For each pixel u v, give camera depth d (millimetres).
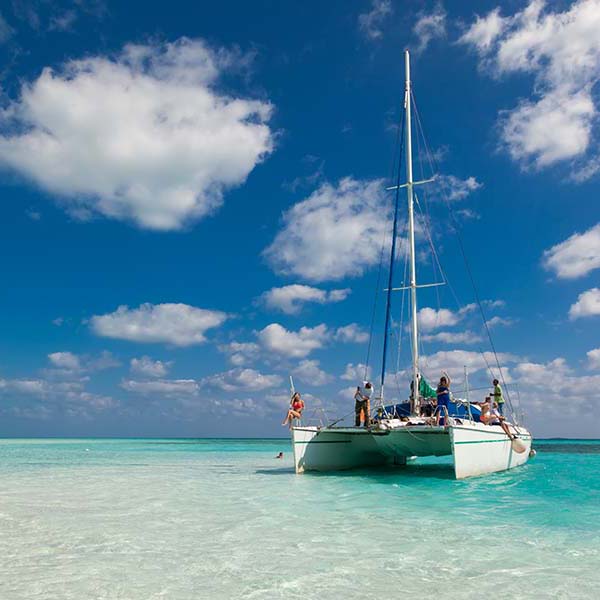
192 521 6680
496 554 5047
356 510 7500
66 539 5664
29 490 9812
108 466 16047
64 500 8500
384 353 13781
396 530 6125
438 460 18125
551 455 23719
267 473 13180
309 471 12258
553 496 8961
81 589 3998
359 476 11961
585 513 7305
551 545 5410
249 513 7250
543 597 3873
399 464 14648
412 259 13852
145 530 6129
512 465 13023
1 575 4352
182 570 4504
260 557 4922
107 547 5301
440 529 6188
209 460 19547
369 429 11453
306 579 4262
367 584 4148
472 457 10844
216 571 4477
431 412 12773
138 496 8945
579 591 4004
